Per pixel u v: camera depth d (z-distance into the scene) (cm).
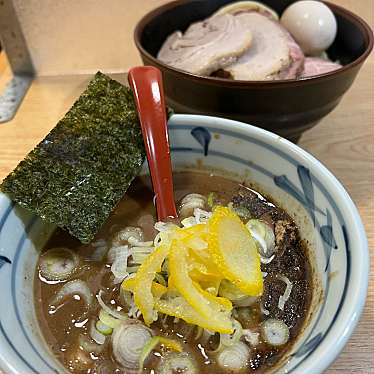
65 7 37
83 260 21
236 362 17
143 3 38
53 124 33
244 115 26
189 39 30
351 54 32
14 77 39
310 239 20
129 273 20
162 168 23
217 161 24
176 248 18
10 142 31
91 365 17
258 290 18
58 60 40
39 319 19
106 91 23
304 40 31
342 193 18
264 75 27
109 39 40
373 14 40
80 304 19
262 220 22
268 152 22
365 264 16
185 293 17
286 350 17
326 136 31
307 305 18
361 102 34
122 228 22
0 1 35
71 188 20
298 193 21
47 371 15
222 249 18
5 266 18
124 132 22
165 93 27
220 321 17
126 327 18
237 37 28
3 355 14
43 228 21
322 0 34
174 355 17
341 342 14
